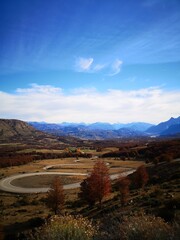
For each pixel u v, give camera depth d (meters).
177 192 37.44
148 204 31.72
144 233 8.91
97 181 54.00
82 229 9.86
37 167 172.75
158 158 116.12
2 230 36.03
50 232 9.80
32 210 62.34
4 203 76.75
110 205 48.72
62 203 56.44
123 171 135.75
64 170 155.88
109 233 9.83
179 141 190.50
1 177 133.50
